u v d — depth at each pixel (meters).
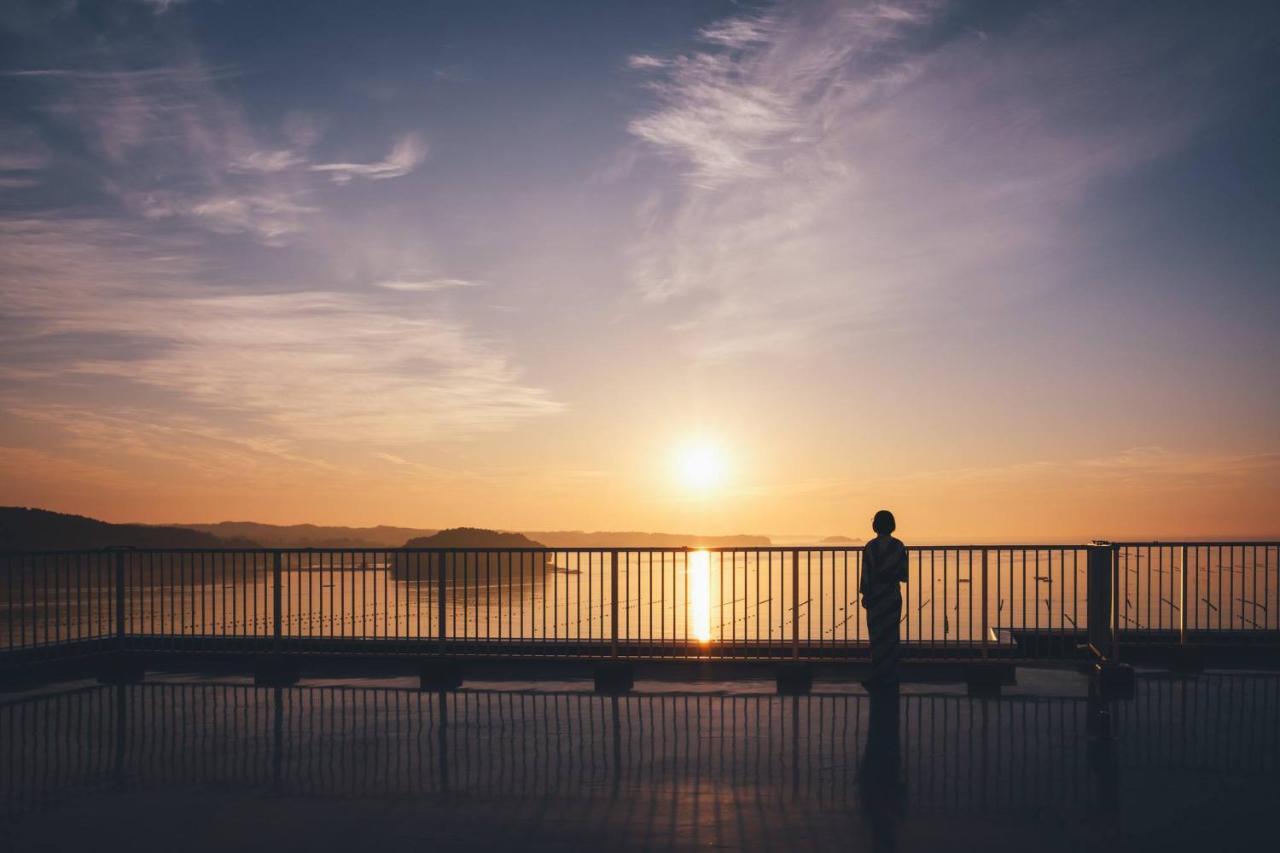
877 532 11.16
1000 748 8.02
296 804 6.48
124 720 9.56
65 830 5.96
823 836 5.71
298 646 12.70
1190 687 10.98
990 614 33.25
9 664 11.74
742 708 9.98
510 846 5.55
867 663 11.68
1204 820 6.01
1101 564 11.34
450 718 9.55
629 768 7.41
